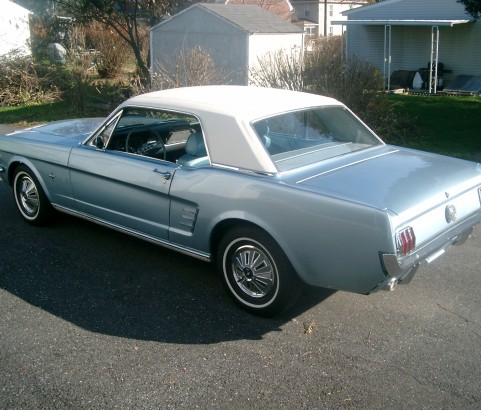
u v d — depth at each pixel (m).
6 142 6.46
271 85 11.73
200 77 12.73
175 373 3.83
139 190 5.20
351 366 3.92
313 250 4.15
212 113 4.83
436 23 20.28
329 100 5.46
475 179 4.73
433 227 4.20
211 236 4.74
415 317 4.58
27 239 6.13
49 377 3.78
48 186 6.14
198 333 4.34
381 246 3.87
